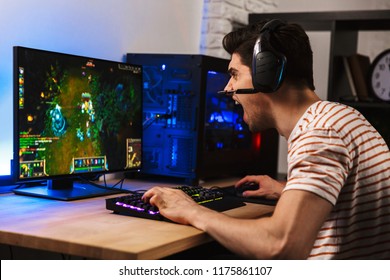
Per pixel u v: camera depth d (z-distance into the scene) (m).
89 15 2.09
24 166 1.58
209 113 2.24
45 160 1.64
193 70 2.11
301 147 1.25
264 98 1.45
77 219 1.38
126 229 1.28
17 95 1.55
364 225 1.31
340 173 1.22
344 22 2.78
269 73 1.38
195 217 1.32
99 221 1.36
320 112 1.32
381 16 2.63
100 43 2.16
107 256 1.11
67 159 1.72
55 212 1.46
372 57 3.86
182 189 1.68
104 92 1.86
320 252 1.29
